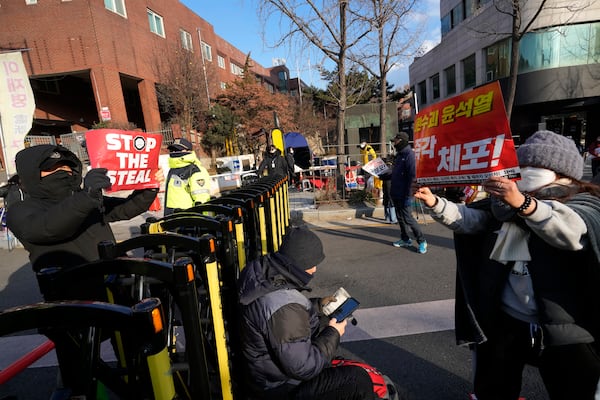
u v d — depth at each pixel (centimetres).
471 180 151
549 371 161
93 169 204
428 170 174
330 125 3675
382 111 1059
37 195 211
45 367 306
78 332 147
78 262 222
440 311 349
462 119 153
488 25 2111
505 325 172
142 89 2041
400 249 560
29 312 107
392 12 924
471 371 261
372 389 173
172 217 250
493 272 171
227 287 221
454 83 2755
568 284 148
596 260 136
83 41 1698
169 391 121
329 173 1105
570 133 2222
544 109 2094
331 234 689
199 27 2781
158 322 114
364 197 918
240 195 371
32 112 702
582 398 147
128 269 148
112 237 248
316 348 166
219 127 2448
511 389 180
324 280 455
